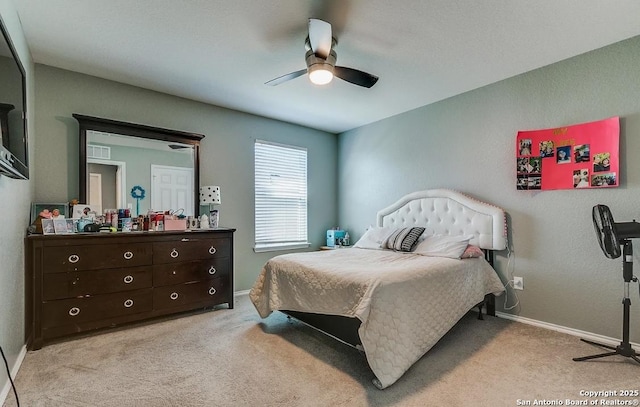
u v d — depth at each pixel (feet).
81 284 8.34
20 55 7.12
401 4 6.51
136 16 7.00
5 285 6.08
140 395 5.82
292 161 15.46
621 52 8.00
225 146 13.04
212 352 7.60
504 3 6.46
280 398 5.74
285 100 12.19
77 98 9.82
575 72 8.75
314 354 7.50
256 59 9.02
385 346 6.15
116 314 8.86
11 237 6.55
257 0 6.44
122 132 10.46
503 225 10.02
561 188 8.95
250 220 13.82
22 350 7.33
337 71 7.80
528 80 9.68
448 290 8.09
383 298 6.41
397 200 13.76
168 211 11.28
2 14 5.68
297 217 15.61
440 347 7.89
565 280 8.91
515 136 9.98
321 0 6.42
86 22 7.20
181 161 11.67
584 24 7.20
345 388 6.05
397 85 10.71
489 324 9.54
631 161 7.85
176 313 10.50
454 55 8.68
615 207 8.08
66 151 9.64
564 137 8.91
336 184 17.11
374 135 14.96
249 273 13.78
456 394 5.86
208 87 10.96
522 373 6.59
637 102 7.77
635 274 7.79
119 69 9.62
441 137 12.07
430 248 10.28
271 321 9.80
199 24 7.30
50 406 5.49
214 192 12.00
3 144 4.80
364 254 10.37
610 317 8.13
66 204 9.36
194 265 10.38
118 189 10.31
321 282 7.63
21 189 7.45
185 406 5.51
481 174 10.82
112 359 7.21
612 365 6.90
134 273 9.17
